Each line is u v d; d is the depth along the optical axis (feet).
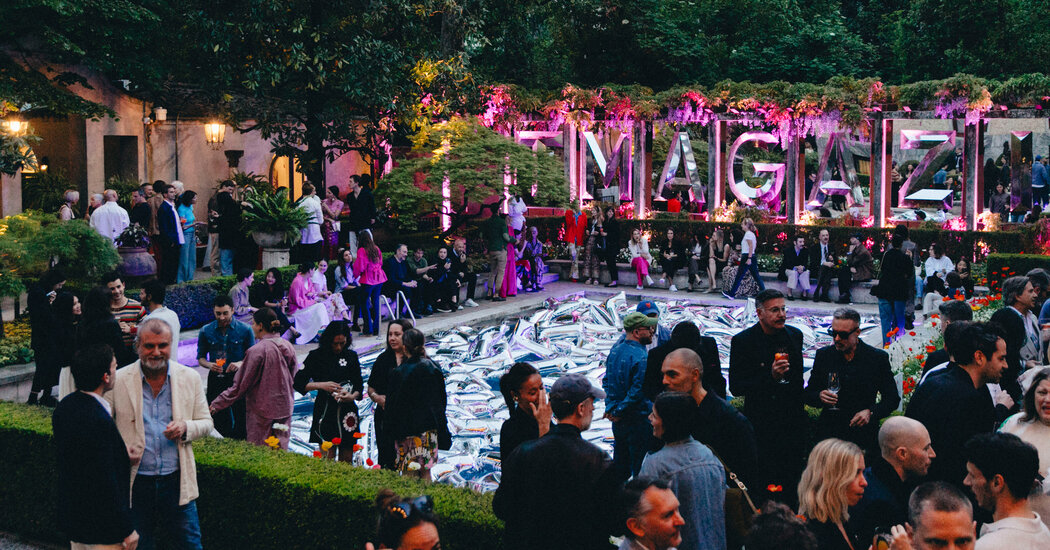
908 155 86.17
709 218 84.48
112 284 31.50
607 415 25.85
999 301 43.01
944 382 19.58
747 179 94.22
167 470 20.10
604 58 106.93
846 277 65.67
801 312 64.39
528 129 88.58
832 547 15.60
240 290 44.16
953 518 13.02
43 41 60.54
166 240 52.49
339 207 65.87
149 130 72.43
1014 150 75.77
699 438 19.06
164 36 65.62
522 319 55.47
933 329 43.55
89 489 17.78
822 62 101.65
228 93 70.85
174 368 20.25
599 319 57.82
